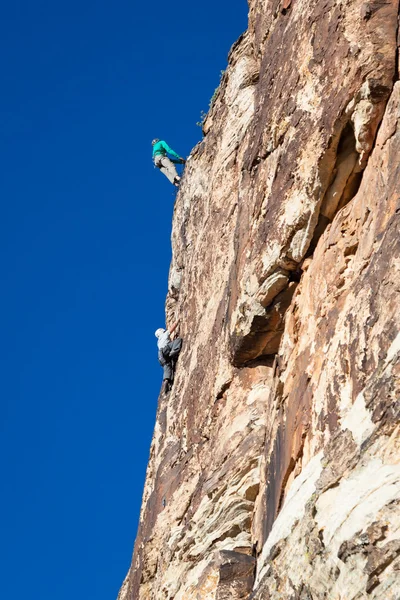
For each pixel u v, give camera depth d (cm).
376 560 954
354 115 1320
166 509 1925
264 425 1648
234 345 1708
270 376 1720
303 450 1293
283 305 1547
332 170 1390
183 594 1598
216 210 2300
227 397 1812
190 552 1650
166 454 2083
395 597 923
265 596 1172
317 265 1416
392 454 1020
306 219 1445
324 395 1248
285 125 1535
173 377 2316
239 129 2328
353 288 1261
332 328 1291
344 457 1085
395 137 1234
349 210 1374
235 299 1702
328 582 1039
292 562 1131
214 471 1708
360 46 1327
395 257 1138
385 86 1288
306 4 1579
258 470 1599
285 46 1622
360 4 1373
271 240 1527
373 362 1124
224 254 2144
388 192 1216
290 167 1494
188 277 2414
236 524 1576
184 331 2323
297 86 1515
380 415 1043
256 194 1648
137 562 2058
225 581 1412
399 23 1319
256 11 2016
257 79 2414
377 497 994
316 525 1074
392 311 1109
